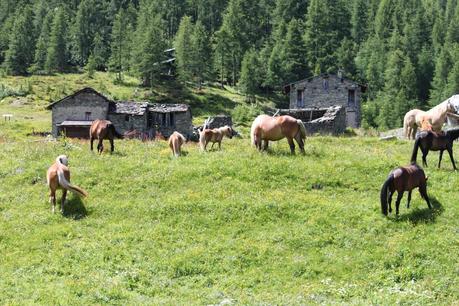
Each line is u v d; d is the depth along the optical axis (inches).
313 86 3408.0
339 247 937.5
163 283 837.2
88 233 991.0
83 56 7204.7
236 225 1009.5
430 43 7460.6
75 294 773.3
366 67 6609.3
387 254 900.6
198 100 5556.1
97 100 2945.4
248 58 6018.7
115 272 865.5
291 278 858.8
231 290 820.6
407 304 759.7
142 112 2903.5
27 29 7190.0
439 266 865.5
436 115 1581.0
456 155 1310.3
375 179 1163.9
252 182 1155.3
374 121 5354.3
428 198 1042.1
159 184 1164.5
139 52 5944.9
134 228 1006.4
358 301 767.7
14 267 887.7
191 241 962.7
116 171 1221.7
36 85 5767.7
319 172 1181.7
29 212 1072.2
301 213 1035.3
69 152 1357.0
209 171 1198.3
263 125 1288.1
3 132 3245.6
